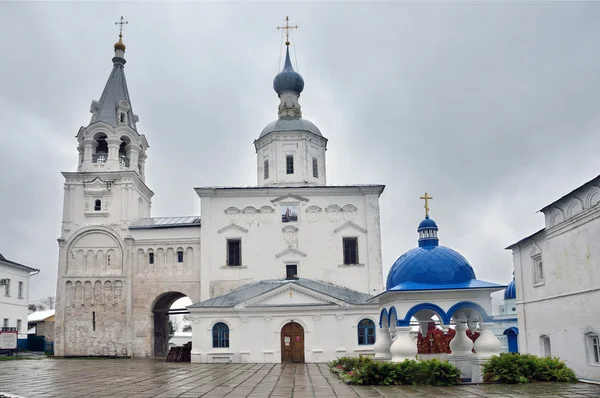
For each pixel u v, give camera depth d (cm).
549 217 2461
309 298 4219
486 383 2156
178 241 4909
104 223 4991
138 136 5288
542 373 2161
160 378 2709
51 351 5378
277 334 4153
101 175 5047
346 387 2212
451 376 2145
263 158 5275
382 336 2662
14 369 3319
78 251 4956
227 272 4756
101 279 4875
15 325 5953
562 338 2341
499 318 3894
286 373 3030
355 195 4934
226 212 4872
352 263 4806
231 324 4178
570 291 2273
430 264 2431
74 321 4819
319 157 5303
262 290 4419
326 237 4841
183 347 4259
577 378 2188
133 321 4806
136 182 5162
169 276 4866
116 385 2364
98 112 5278
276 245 4819
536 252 2581
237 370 3269
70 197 5047
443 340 2486
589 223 2134
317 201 4909
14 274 5959
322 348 4128
